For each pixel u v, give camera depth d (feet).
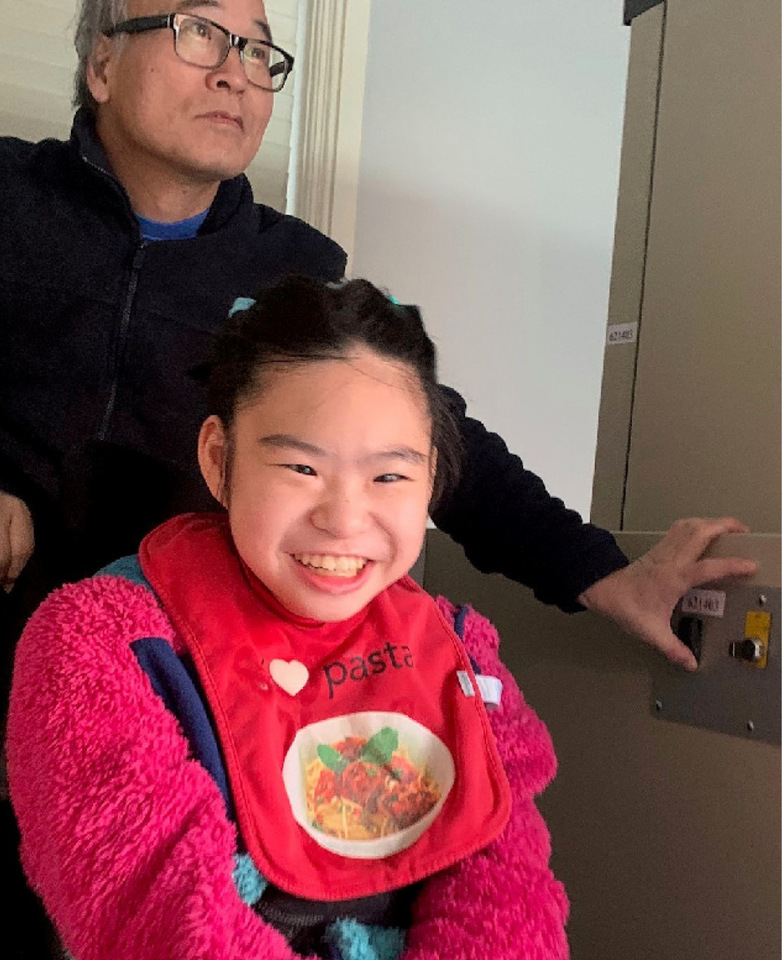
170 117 3.09
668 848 2.59
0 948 2.56
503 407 5.24
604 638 2.92
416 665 2.35
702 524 2.57
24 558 2.79
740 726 2.37
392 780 2.15
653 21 3.48
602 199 5.54
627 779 2.77
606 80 5.52
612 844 2.79
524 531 2.93
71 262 3.20
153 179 3.31
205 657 2.12
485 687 2.40
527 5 5.25
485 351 5.18
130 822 1.86
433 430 2.28
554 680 3.12
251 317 2.27
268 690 2.13
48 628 2.08
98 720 1.95
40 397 3.16
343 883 2.00
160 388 3.22
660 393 3.30
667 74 3.40
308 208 4.77
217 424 2.24
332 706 2.21
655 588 2.58
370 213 4.86
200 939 1.75
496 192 5.20
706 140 3.21
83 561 2.78
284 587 2.06
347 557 2.05
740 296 3.03
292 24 4.90
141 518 2.82
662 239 3.35
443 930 2.02
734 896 2.36
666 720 2.64
